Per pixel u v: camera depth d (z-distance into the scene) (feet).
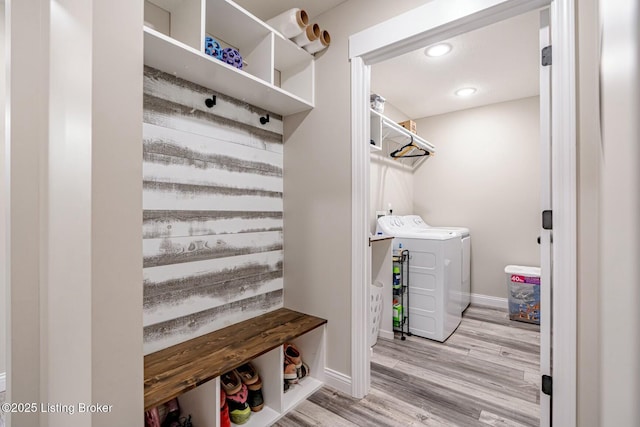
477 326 9.66
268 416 5.24
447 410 5.45
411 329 9.03
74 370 3.05
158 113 4.79
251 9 6.18
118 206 3.03
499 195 11.39
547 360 4.19
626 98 1.09
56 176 3.47
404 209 12.50
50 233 3.58
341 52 6.02
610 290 1.24
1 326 6.16
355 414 5.34
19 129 3.59
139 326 3.21
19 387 3.57
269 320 6.19
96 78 2.83
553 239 4.00
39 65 3.75
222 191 5.72
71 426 3.12
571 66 3.82
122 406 3.05
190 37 4.58
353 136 5.79
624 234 1.12
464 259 10.82
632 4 1.06
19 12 3.61
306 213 6.57
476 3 4.49
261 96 5.83
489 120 11.55
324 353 6.27
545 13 4.23
